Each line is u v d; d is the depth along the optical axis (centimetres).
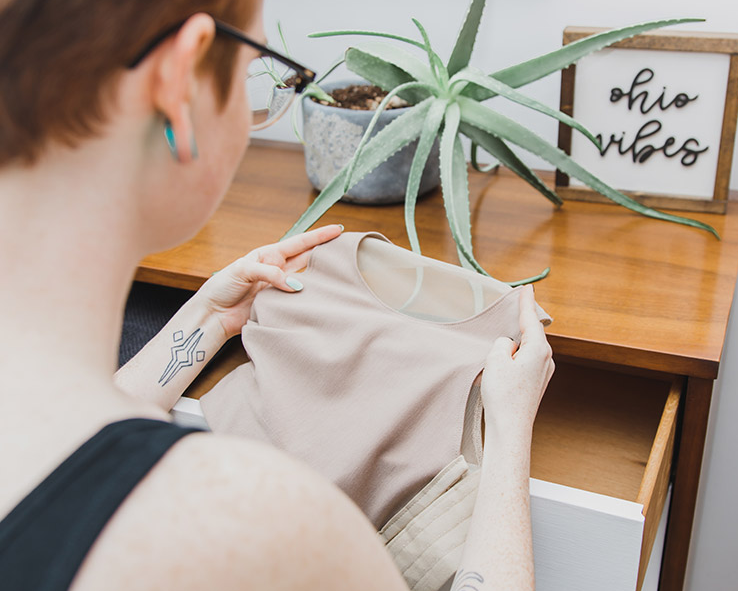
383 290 82
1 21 30
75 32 31
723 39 98
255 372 78
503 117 101
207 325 81
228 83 36
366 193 112
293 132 138
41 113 31
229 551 28
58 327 32
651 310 88
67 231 33
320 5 125
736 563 135
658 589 99
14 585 26
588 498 67
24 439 29
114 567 27
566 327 85
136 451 29
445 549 65
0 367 30
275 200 116
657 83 103
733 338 118
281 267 83
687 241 101
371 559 33
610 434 91
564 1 112
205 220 40
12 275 32
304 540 29
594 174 107
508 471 59
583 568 69
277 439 73
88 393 31
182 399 81
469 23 95
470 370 70
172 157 35
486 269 96
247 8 36
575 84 107
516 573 52
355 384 74
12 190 32
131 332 108
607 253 99
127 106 33
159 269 99
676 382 88
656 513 84
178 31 33
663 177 108
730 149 103
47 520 27
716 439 127
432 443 69
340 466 69
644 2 109
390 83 105
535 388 66
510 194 116
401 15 121
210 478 29
